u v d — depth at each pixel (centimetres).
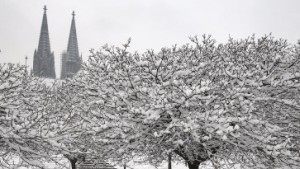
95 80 1044
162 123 916
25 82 980
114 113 891
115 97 876
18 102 850
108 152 916
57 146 841
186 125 756
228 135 829
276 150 813
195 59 1035
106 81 945
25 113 895
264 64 1074
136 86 937
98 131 834
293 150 932
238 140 879
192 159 954
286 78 958
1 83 878
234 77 876
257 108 925
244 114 852
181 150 925
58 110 957
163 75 936
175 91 889
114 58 1009
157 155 991
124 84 941
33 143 871
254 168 890
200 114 836
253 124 841
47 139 824
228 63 1002
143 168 2092
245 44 1155
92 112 883
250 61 1051
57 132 870
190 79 970
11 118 755
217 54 1059
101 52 1047
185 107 849
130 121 894
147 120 821
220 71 936
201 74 999
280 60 1027
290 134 926
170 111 824
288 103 934
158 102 815
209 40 1066
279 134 927
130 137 854
